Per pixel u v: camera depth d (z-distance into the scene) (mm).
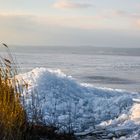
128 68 73938
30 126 7859
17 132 6980
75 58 139125
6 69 7324
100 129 9984
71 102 13953
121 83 39594
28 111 8453
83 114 12547
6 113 6863
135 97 15836
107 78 46125
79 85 16438
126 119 10648
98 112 12742
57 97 14109
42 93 13875
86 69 67125
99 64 89750
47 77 15586
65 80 16109
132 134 9273
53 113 12297
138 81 42844
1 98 7004
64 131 9016
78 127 10703
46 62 93188
